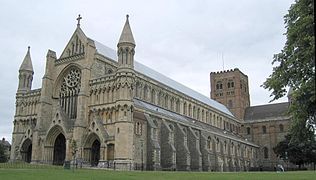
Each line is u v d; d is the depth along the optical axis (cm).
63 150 8850
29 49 10794
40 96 9575
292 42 3588
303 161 12219
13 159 9306
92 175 4484
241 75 18312
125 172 5544
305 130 3703
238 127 17025
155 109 9944
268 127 16562
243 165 14138
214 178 4372
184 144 9738
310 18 3272
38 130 8969
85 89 8650
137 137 8225
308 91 3281
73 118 8969
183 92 12912
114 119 8088
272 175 5169
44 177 3941
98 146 8312
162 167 8894
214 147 11662
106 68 9431
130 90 8112
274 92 3772
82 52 9231
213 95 18350
